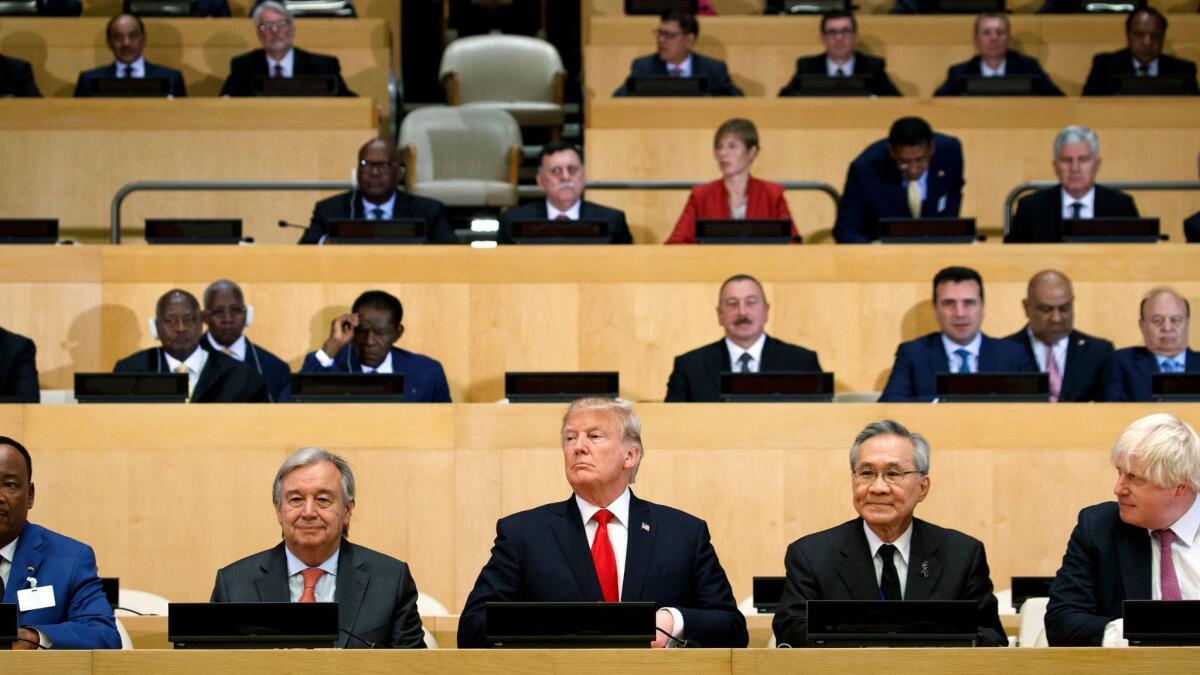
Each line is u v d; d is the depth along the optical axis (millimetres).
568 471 17172
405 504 23109
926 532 17203
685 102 37375
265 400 25750
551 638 14312
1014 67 40000
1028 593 19641
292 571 17188
